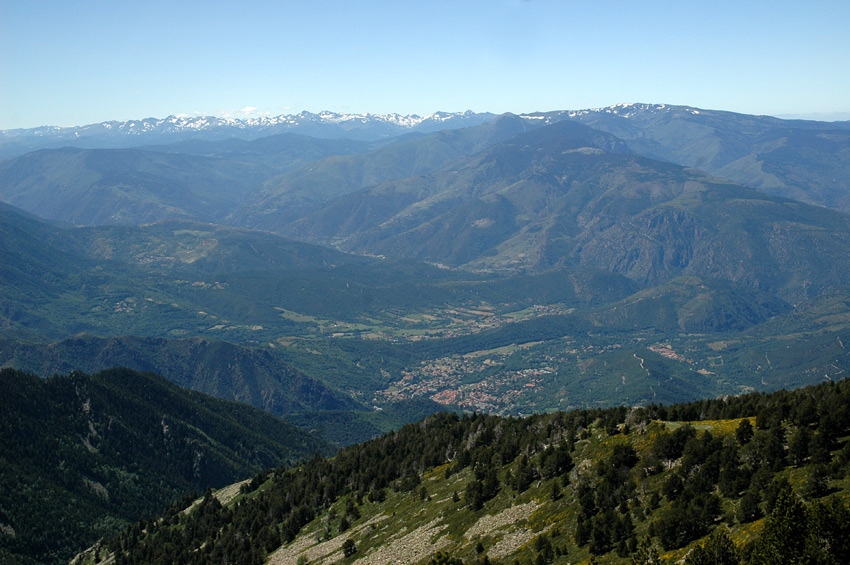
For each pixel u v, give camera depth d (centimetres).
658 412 16962
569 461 15238
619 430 15612
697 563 9631
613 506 12900
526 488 15400
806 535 9144
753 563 9344
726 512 11181
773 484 10969
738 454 12575
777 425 12825
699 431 13925
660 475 13112
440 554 12338
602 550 11812
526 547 12938
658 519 11681
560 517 13388
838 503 9262
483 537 14162
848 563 8800
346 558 16550
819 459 11206
